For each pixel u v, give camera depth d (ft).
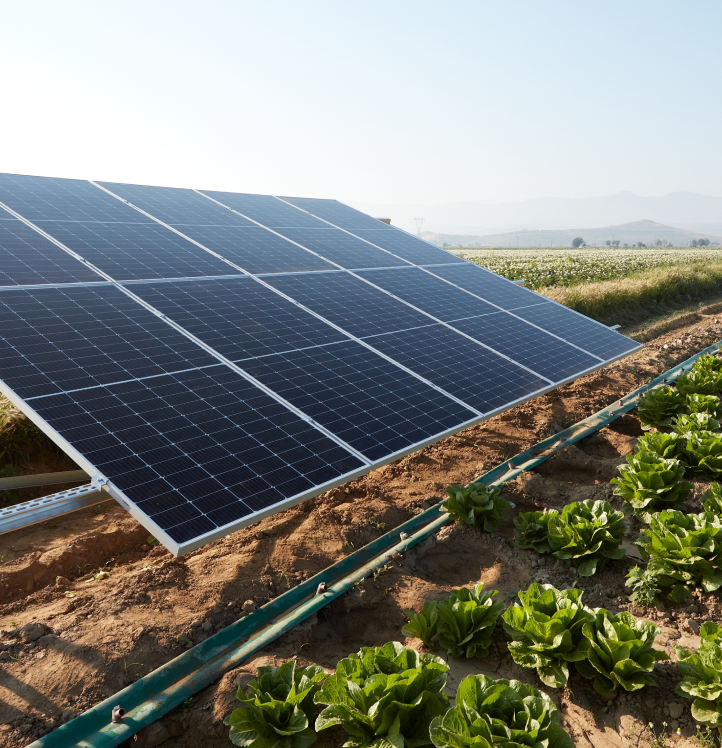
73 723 16.43
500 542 27.84
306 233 50.29
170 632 20.71
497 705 15.76
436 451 37.86
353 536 27.89
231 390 24.31
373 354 31.63
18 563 24.88
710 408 41.01
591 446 40.63
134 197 44.75
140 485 18.06
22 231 32.04
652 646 20.22
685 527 25.09
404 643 21.79
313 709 17.13
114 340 24.61
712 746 16.42
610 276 115.03
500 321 43.50
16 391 19.47
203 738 17.16
